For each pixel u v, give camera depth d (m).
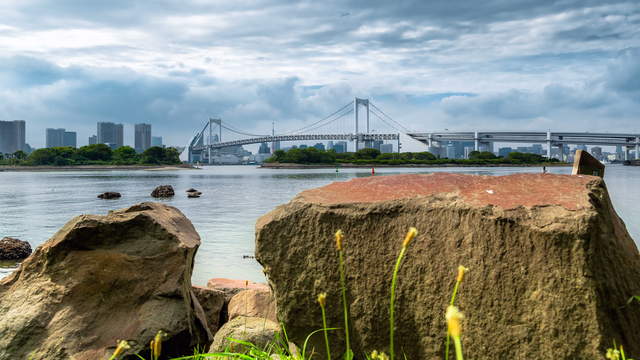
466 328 2.32
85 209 21.08
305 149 134.12
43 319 3.81
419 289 2.44
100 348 3.71
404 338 2.45
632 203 19.05
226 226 14.66
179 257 4.21
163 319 3.94
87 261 4.06
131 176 73.75
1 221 16.52
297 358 2.48
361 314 2.53
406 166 130.50
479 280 2.32
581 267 2.15
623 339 2.20
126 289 4.03
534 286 2.22
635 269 2.41
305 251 2.65
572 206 2.27
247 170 115.19
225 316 5.22
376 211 2.58
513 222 2.30
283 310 2.67
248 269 8.34
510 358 2.23
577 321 2.13
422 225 2.50
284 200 26.19
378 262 2.53
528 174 2.68
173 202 24.91
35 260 4.16
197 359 3.29
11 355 3.63
